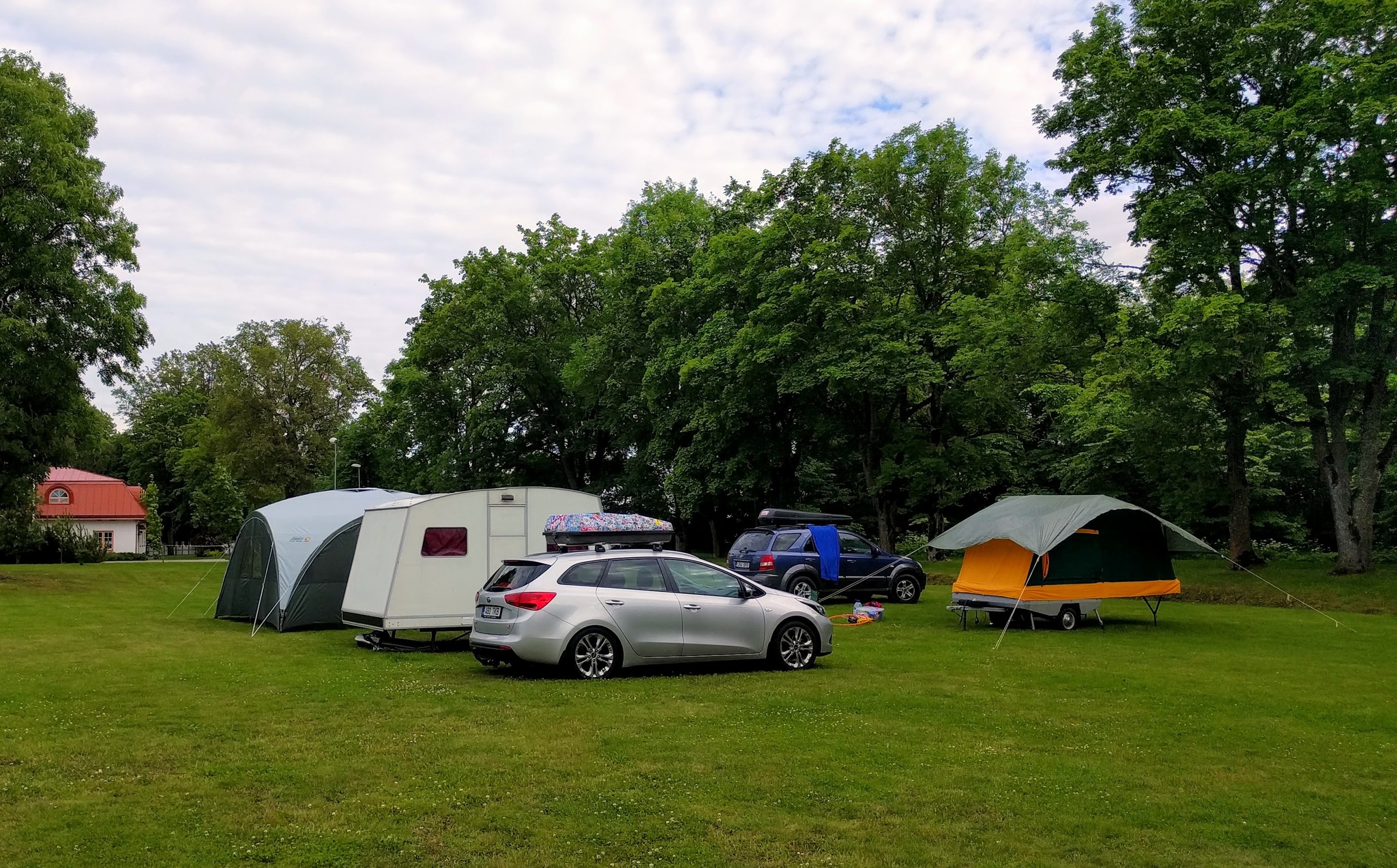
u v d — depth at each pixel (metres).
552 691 10.06
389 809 5.95
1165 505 28.23
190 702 9.55
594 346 37.09
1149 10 24.28
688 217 39.84
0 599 23.69
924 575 22.62
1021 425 34.25
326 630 17.09
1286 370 22.72
